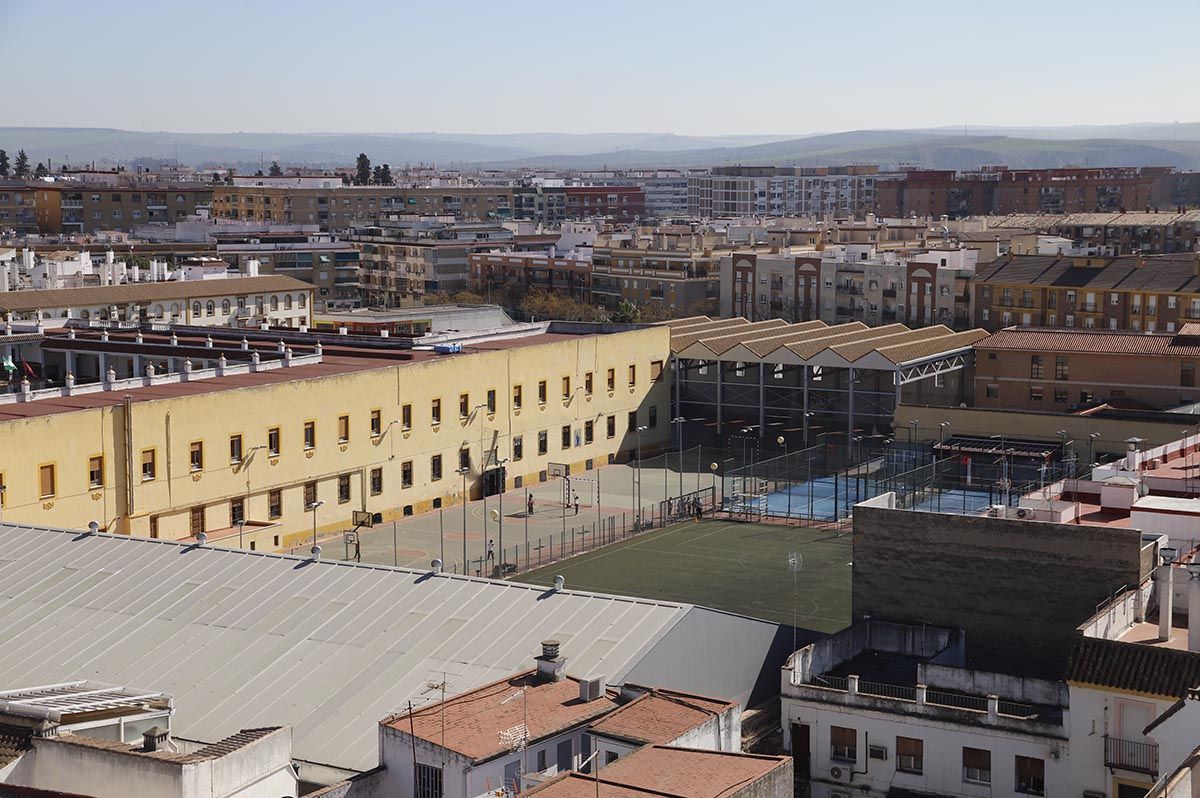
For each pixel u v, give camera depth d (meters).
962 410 139.62
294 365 138.88
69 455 106.81
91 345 151.75
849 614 100.88
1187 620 69.06
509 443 148.12
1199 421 132.25
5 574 75.50
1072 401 164.88
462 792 49.41
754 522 133.38
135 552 76.44
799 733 68.50
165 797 45.72
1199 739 54.19
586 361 157.62
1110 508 82.06
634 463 162.25
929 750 65.62
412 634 64.94
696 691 65.50
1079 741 62.09
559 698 55.44
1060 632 72.75
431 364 138.00
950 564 75.50
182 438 114.56
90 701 54.25
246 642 65.75
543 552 122.38
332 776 55.22
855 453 159.75
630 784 44.94
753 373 180.62
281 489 123.50
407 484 136.25
